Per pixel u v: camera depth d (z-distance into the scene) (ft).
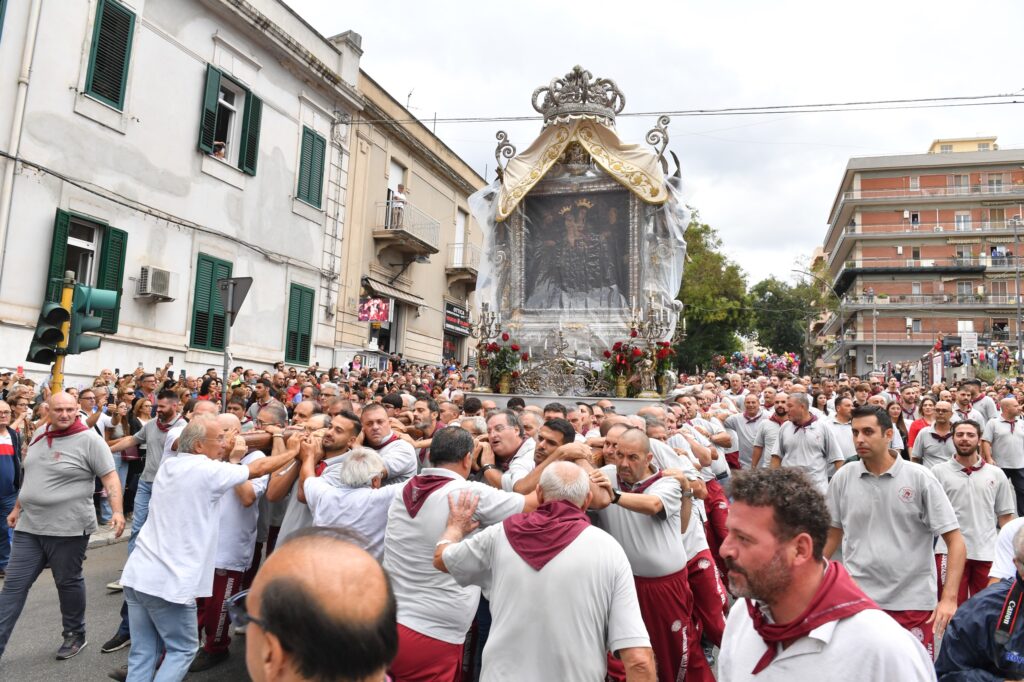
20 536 17.33
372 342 72.02
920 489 13.98
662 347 42.22
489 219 48.57
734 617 7.86
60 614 20.83
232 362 54.19
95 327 27.25
